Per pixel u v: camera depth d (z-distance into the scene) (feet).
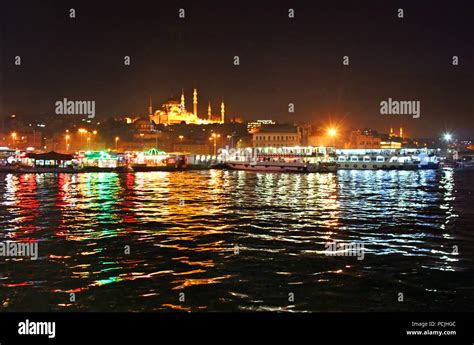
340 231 89.51
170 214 113.29
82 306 48.11
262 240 80.33
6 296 50.83
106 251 71.46
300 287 53.83
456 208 127.13
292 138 642.63
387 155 456.04
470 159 645.92
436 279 56.95
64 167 359.87
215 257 67.72
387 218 107.04
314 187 209.46
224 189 195.62
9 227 93.09
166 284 54.75
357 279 56.80
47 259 66.28
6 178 275.80
